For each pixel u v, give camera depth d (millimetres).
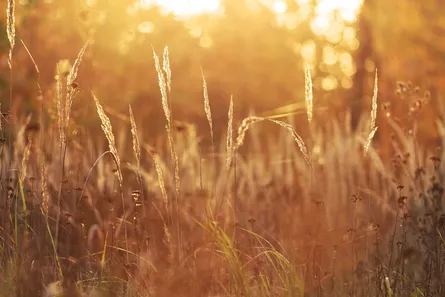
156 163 4535
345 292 4801
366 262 5191
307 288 4617
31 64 9617
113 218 4871
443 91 15133
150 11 13828
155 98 12344
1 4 9102
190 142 6766
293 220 6195
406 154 6223
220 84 25359
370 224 5613
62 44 10391
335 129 8000
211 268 4613
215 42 26797
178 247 4461
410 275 4883
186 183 6484
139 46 12992
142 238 4828
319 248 4863
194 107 15516
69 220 4859
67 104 4453
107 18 12484
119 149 6461
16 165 5500
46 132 6094
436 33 16438
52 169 5398
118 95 12234
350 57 30656
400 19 16594
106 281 4312
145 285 4500
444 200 6043
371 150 5934
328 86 31312
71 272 4520
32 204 4898
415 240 5449
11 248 4457
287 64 31641
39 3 10203
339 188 7074
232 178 6926
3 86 8922
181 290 4258
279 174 7730
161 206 5262
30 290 4066
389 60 16578
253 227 6047
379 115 8688
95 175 6164
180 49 15273
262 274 4723
